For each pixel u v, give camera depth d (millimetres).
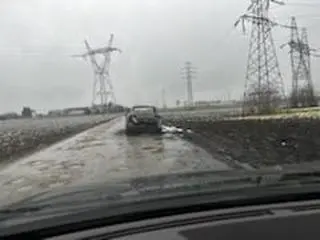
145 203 2566
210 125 31109
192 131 26812
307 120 26156
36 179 10320
